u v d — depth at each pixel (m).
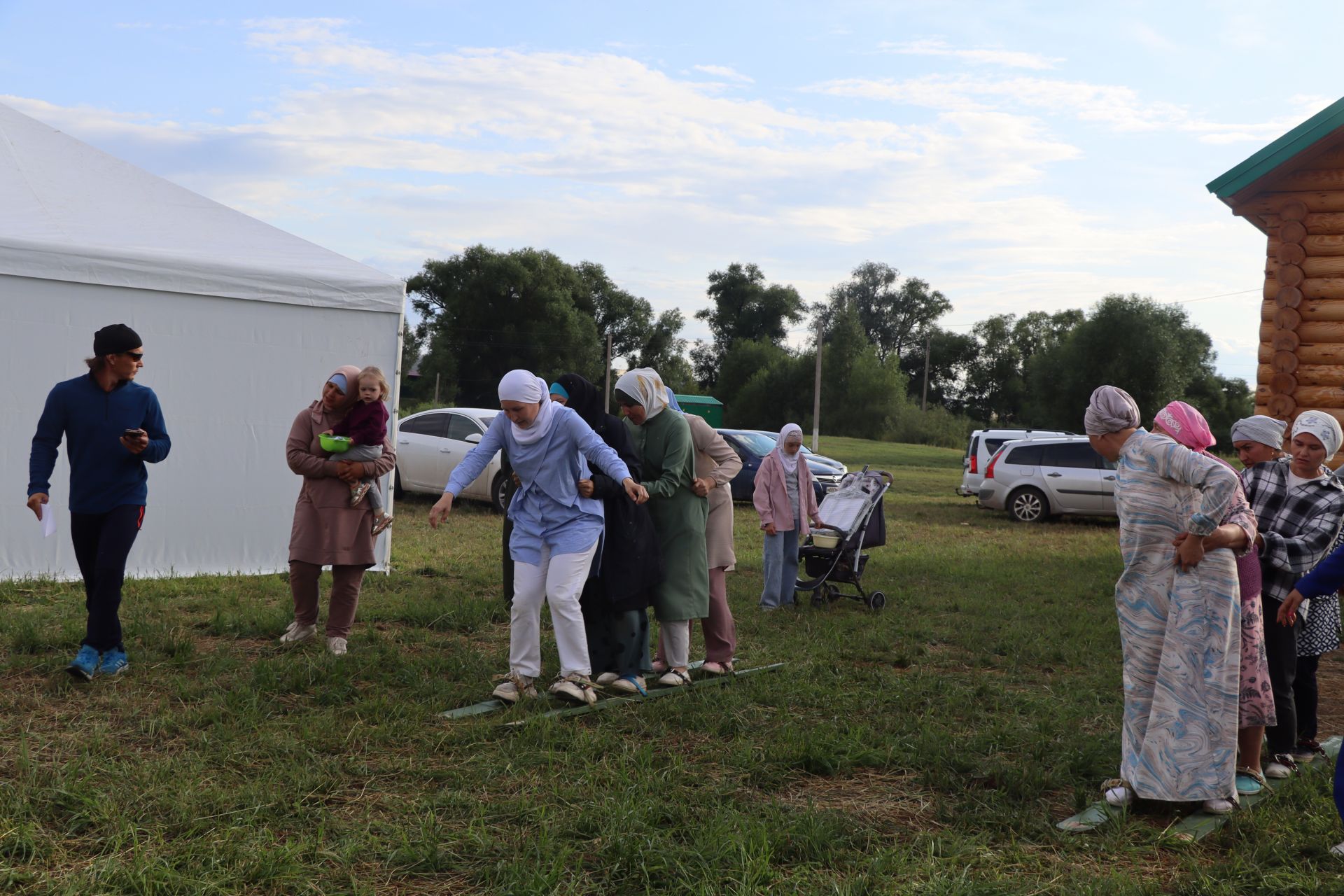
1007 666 6.99
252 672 5.64
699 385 99.06
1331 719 6.00
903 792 4.37
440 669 6.08
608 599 5.53
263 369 9.10
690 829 3.75
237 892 3.17
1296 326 9.44
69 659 5.75
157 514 8.73
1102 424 4.29
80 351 8.40
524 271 69.38
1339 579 3.96
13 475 8.23
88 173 9.50
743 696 5.71
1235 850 3.74
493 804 3.97
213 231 9.40
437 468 16.36
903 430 71.38
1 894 3.05
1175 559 4.14
